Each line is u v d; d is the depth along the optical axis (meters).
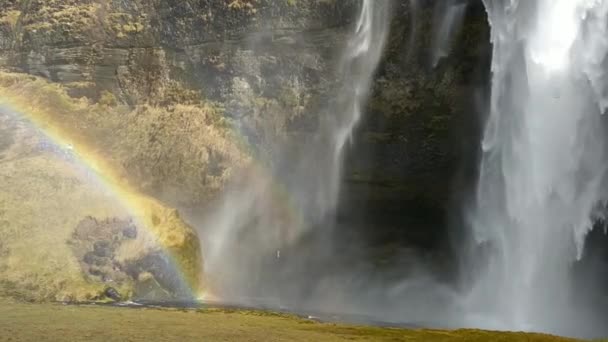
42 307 19.62
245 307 23.73
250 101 32.19
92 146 32.59
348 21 30.70
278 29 31.64
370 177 30.78
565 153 25.84
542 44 25.83
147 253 26.00
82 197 28.30
